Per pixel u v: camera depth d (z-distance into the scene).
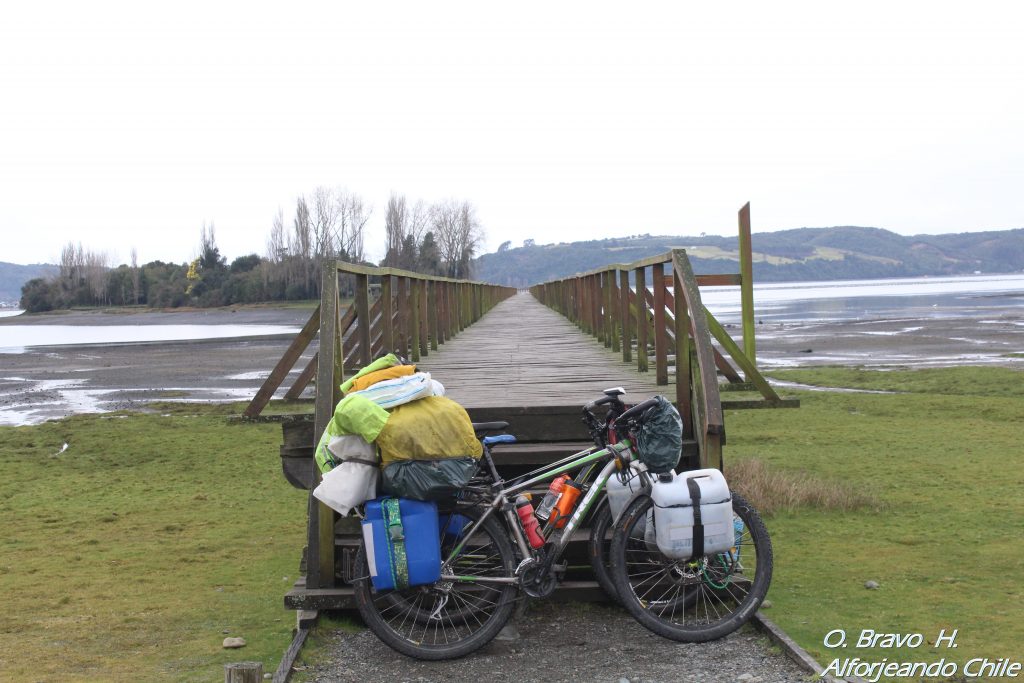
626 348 9.83
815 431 16.08
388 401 4.48
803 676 4.01
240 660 5.15
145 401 25.19
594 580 5.20
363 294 6.71
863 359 34.22
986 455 13.11
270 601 6.66
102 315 107.00
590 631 4.83
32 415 22.89
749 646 4.46
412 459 4.40
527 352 11.66
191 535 9.27
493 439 4.76
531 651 4.55
